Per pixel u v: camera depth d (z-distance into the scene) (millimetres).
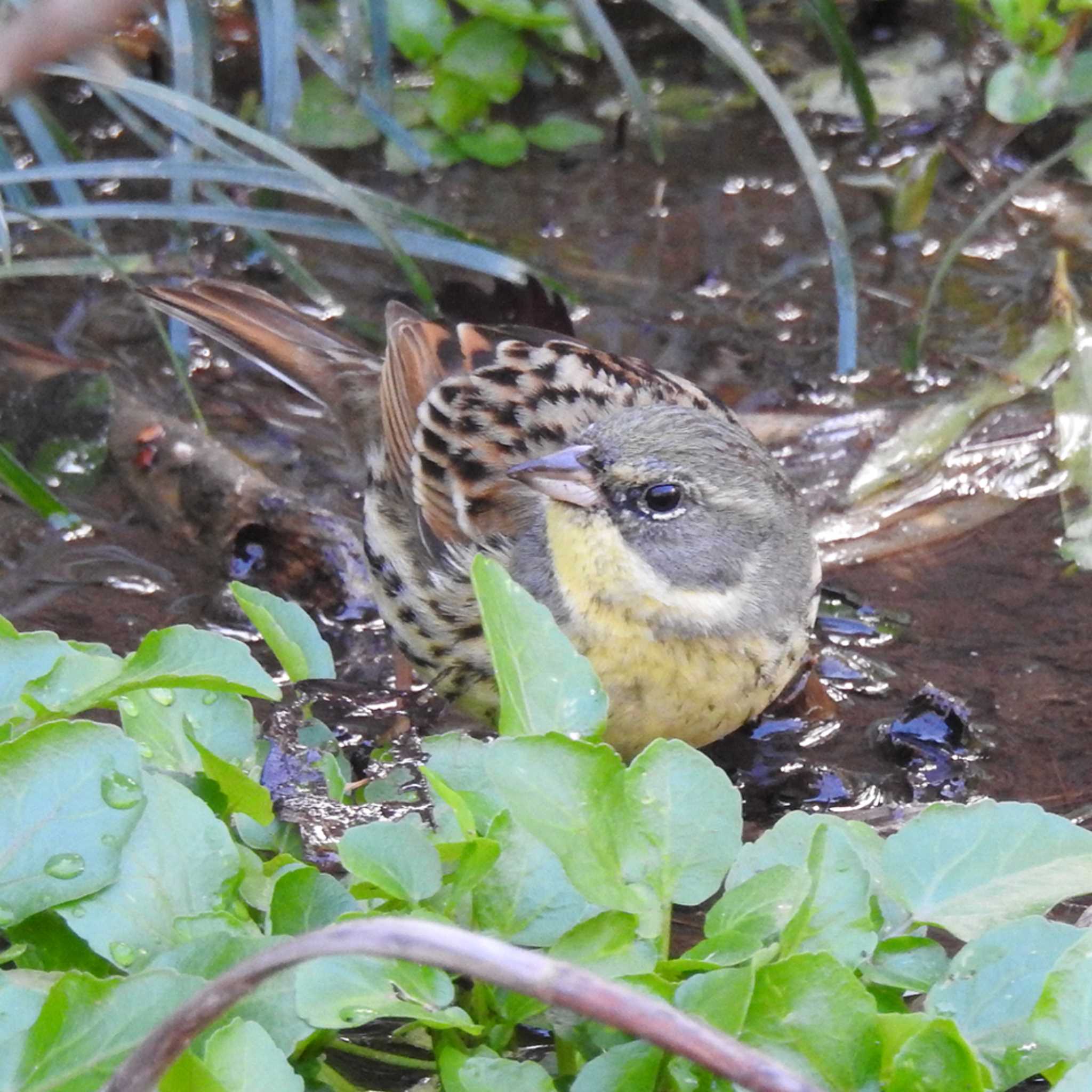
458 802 6199
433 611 9469
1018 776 8664
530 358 10188
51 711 6594
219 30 13680
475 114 13500
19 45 3045
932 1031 5309
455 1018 5727
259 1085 5285
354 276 12648
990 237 12906
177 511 10430
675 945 7262
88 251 12258
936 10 14633
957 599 10008
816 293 12422
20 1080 5328
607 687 8977
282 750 7527
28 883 5992
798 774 8922
